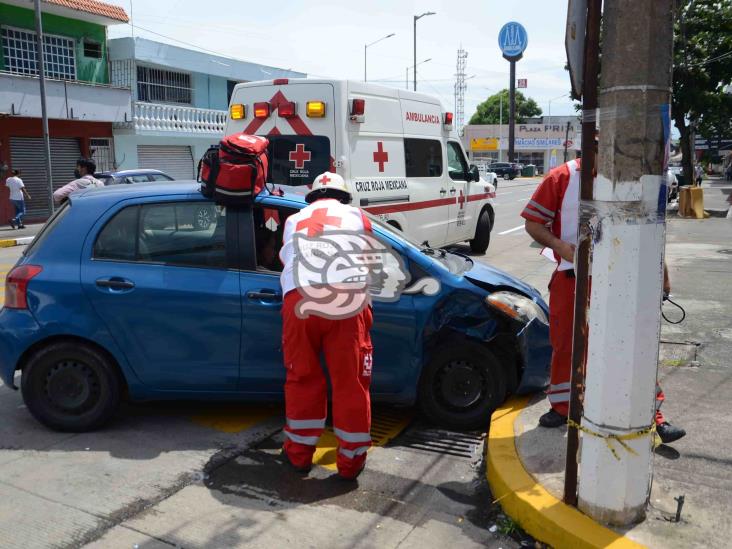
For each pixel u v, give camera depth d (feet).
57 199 29.94
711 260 36.70
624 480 9.64
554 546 9.89
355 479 12.35
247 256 14.12
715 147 101.86
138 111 82.48
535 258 38.70
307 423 12.38
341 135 25.22
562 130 225.97
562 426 13.09
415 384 14.33
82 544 10.21
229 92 102.83
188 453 13.37
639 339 9.33
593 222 9.47
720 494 10.77
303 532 10.62
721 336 20.76
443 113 33.47
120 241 14.25
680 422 13.82
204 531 10.61
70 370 14.08
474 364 14.33
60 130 76.02
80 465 12.80
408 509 11.35
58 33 77.82
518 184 150.51
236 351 14.01
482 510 11.34
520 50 162.50
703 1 67.51
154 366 14.03
